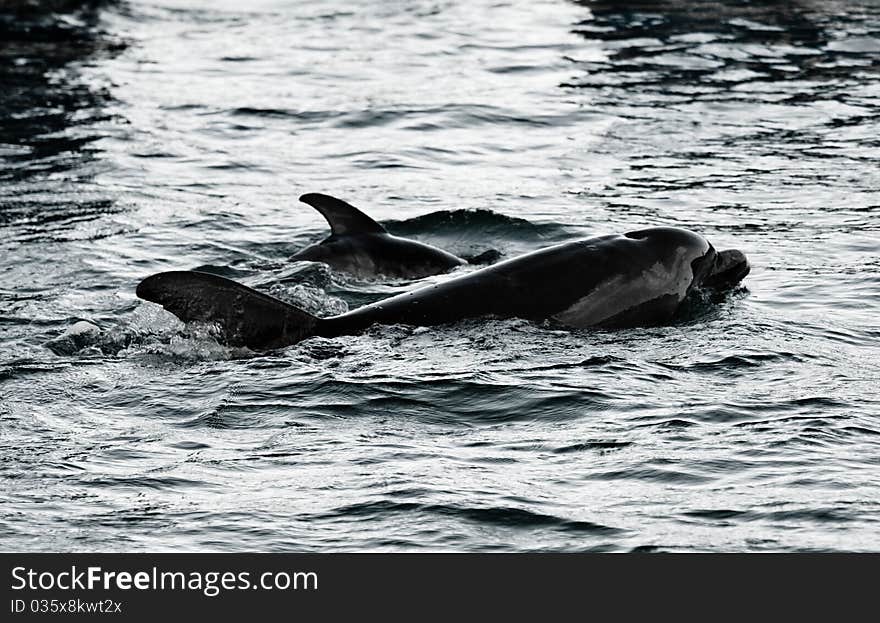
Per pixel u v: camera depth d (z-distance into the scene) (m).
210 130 74.25
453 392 34.09
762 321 40.50
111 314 42.81
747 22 101.75
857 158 65.94
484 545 25.38
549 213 57.09
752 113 76.44
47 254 50.31
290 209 58.72
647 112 77.25
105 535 25.97
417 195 61.16
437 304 39.44
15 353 38.19
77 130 73.50
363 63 93.94
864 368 36.00
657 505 26.75
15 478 28.73
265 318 37.69
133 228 54.72
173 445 30.86
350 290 46.38
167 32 107.81
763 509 26.39
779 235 52.50
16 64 92.38
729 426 31.22
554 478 28.33
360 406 33.31
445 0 121.00
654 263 41.28
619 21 104.38
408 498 27.27
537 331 38.88
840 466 28.52
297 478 28.62
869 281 45.47
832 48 93.06
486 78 87.88
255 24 111.94
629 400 33.28
